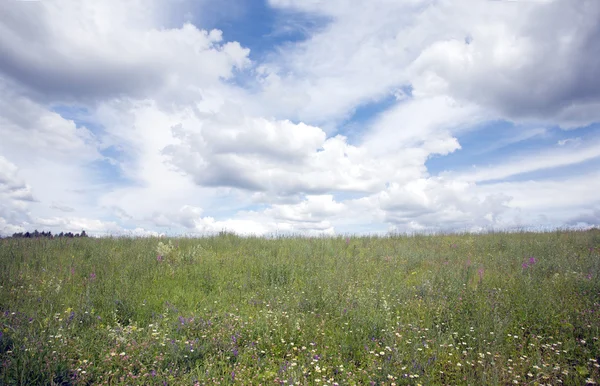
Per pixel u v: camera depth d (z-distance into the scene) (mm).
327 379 4691
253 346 5543
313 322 6348
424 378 4617
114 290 7711
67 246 12859
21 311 6164
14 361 4285
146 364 4867
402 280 9469
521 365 5020
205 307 7211
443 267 10078
